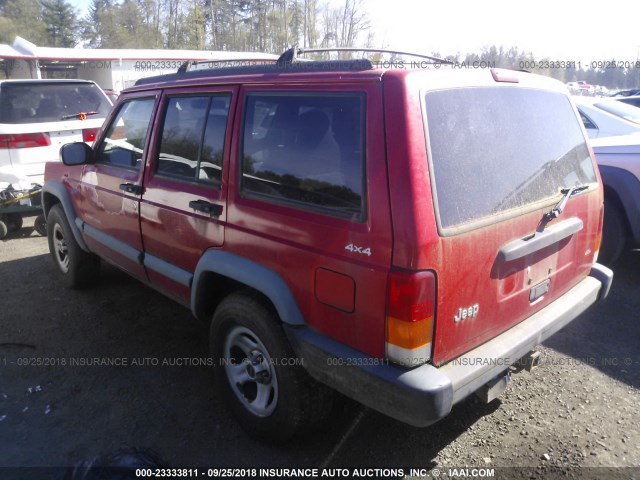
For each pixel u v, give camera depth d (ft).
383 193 7.14
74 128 24.27
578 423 10.25
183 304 11.57
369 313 7.41
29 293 16.62
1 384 11.62
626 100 35.06
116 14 164.55
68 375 11.99
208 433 10.06
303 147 8.35
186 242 10.68
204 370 12.21
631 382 11.57
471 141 7.89
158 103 11.69
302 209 8.25
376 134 7.28
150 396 11.21
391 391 7.25
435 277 7.11
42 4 189.26
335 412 9.71
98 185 13.75
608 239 17.19
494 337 8.46
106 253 14.06
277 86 8.90
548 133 9.55
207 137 10.19
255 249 9.00
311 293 8.17
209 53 61.26
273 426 9.28
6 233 22.82
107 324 14.49
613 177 16.44
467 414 10.56
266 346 9.02
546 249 9.13
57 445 9.70
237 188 9.36
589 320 14.44
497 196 8.05
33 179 23.48
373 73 7.53
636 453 9.44
